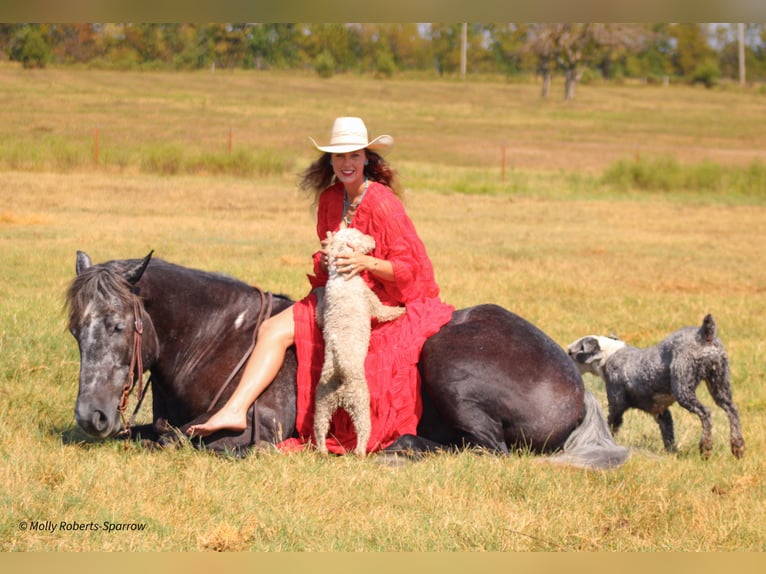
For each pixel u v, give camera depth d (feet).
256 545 18.16
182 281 23.18
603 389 32.89
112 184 96.78
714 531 19.30
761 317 45.11
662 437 27.17
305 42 347.77
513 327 23.53
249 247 60.49
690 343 25.08
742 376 34.27
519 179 123.95
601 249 67.31
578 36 295.07
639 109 273.54
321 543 18.44
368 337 22.47
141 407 27.94
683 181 120.16
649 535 19.39
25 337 32.94
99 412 20.88
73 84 247.09
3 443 23.06
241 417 22.34
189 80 280.92
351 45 368.89
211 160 116.06
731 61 399.03
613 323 42.65
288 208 85.87
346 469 21.42
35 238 60.18
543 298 48.19
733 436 24.91
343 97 267.39
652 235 77.66
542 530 19.03
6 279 45.29
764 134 219.20
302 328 23.09
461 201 99.96
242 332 23.44
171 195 90.84
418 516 19.58
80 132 162.40
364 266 22.57
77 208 78.23
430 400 23.22
